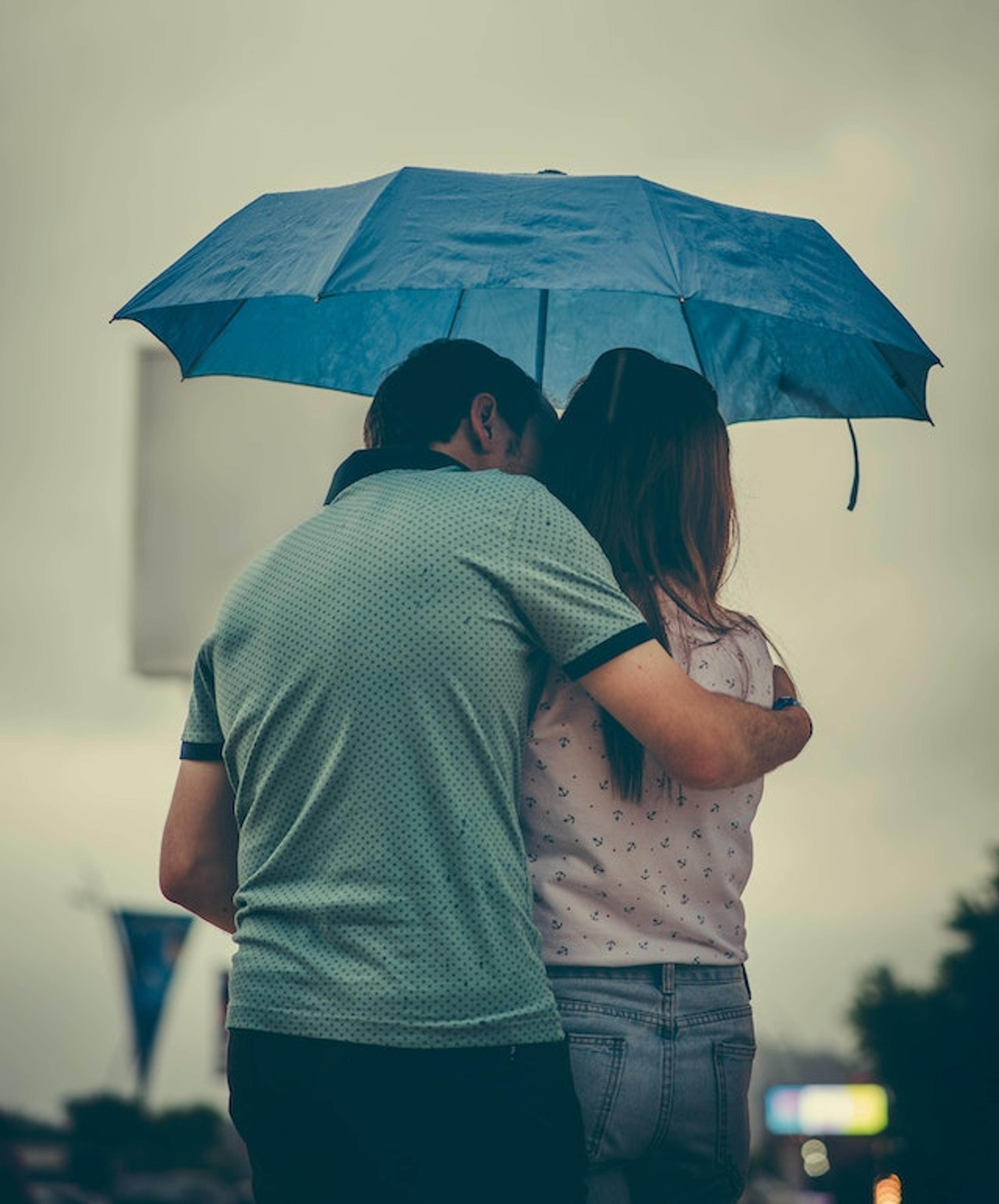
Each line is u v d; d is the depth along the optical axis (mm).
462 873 3078
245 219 3953
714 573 3705
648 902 3400
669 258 3598
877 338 3820
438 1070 3020
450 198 3682
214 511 17984
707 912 3459
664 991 3385
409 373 3682
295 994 3078
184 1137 57375
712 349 4543
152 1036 24922
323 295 3494
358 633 3184
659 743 3250
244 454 17922
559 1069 3105
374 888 3078
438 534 3246
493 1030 3037
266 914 3172
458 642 3168
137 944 25172
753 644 3641
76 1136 56938
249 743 3273
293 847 3160
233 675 3336
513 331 4672
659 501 3648
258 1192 3166
